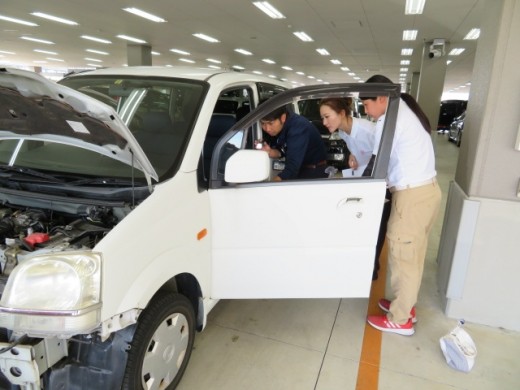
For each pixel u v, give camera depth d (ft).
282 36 39.93
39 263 4.00
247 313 8.54
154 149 5.95
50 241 4.71
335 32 36.78
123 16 32.48
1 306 3.95
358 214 6.23
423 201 6.88
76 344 4.88
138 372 4.99
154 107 6.66
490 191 7.50
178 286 6.31
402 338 7.78
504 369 6.93
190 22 34.12
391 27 33.71
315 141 7.68
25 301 3.93
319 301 9.11
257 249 6.36
